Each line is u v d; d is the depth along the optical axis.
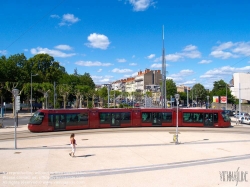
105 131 34.88
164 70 61.12
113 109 38.66
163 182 13.41
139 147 23.50
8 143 25.14
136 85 163.12
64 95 75.44
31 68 89.00
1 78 74.06
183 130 36.91
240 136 32.34
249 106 80.62
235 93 101.12
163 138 29.22
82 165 16.62
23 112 76.69
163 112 40.06
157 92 118.38
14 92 22.52
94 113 37.47
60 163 17.06
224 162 18.03
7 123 46.28
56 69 92.25
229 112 73.31
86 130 35.81
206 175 14.74
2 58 84.56
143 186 12.77
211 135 32.69
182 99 131.12
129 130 36.03
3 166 16.12
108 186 12.67
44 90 72.50
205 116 40.69
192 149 22.91
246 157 19.77
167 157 19.44
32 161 17.45
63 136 30.12
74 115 35.94
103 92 107.69
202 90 130.38
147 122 39.69
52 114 34.38
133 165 16.84
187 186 12.83
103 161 17.81
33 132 33.50
